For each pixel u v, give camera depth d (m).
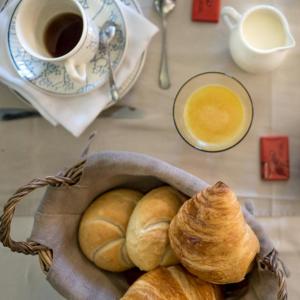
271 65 0.49
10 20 0.49
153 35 0.50
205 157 0.52
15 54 0.49
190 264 0.41
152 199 0.45
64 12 0.49
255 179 0.52
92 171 0.45
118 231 0.46
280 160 0.51
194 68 0.53
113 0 0.49
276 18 0.49
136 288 0.42
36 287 0.54
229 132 0.52
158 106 0.53
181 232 0.41
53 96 0.50
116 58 0.49
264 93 0.52
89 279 0.47
